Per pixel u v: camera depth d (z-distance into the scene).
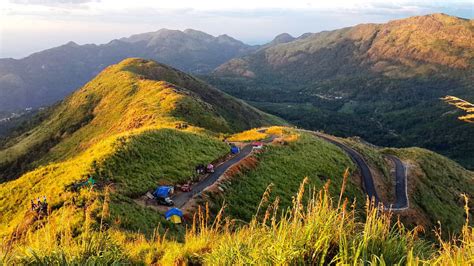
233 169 36.50
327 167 50.41
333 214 6.16
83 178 26.36
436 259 5.48
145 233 19.12
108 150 31.91
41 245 7.00
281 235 5.89
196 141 43.25
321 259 5.30
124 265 7.04
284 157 46.81
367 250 5.64
